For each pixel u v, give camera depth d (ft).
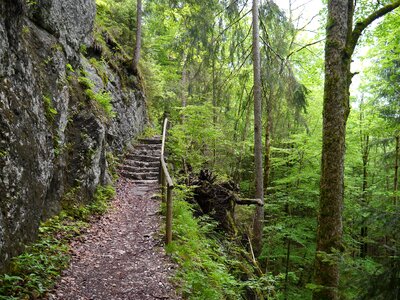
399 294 10.31
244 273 28.25
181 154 47.60
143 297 15.61
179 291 16.49
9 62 17.15
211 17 43.39
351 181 46.52
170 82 74.33
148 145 48.34
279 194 46.83
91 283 16.38
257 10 40.93
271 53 40.78
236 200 36.29
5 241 14.83
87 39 39.29
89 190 28.37
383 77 42.57
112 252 20.53
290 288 41.50
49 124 22.66
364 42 36.11
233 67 44.19
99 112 34.76
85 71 35.53
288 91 38.78
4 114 16.20
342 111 20.94
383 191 47.39
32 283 14.38
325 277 19.71
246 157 66.59
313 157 45.37
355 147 47.39
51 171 22.08
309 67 48.42
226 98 47.11
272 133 48.67
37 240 18.63
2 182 15.47
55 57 26.04
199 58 47.78
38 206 19.22
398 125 39.58
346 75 21.30
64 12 29.66
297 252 44.83
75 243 20.84
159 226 25.08
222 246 30.30
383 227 11.73
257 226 39.91
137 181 37.88
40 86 21.86
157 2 51.34
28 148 18.48
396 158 46.11
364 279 11.46
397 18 31.04
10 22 17.06
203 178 36.40
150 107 67.26
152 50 72.79
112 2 58.65
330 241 20.36
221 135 51.65
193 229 25.64
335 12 21.13
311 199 45.93
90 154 29.07
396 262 10.75
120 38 58.34
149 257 20.18
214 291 16.97
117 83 47.19
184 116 56.85
